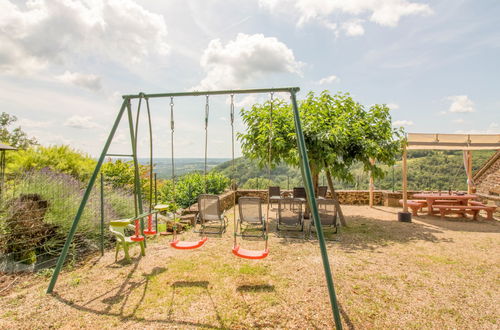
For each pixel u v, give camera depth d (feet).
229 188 39.27
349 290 11.62
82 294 11.21
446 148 28.94
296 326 9.00
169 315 9.64
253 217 19.44
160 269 13.89
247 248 17.63
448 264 14.76
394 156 24.12
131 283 12.26
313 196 10.11
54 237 16.33
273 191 35.22
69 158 28.19
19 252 14.35
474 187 33.40
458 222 26.22
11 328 8.86
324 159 22.07
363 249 17.49
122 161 32.14
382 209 33.65
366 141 21.94
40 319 9.39
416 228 23.57
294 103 11.75
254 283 12.28
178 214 26.48
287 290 11.60
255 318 9.46
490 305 10.42
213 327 8.93
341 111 23.86
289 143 22.26
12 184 17.92
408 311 9.98
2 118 68.90
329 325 9.07
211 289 11.68
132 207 22.38
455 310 10.05
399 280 12.66
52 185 18.19
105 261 15.06
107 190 22.22
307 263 14.83
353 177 23.49
